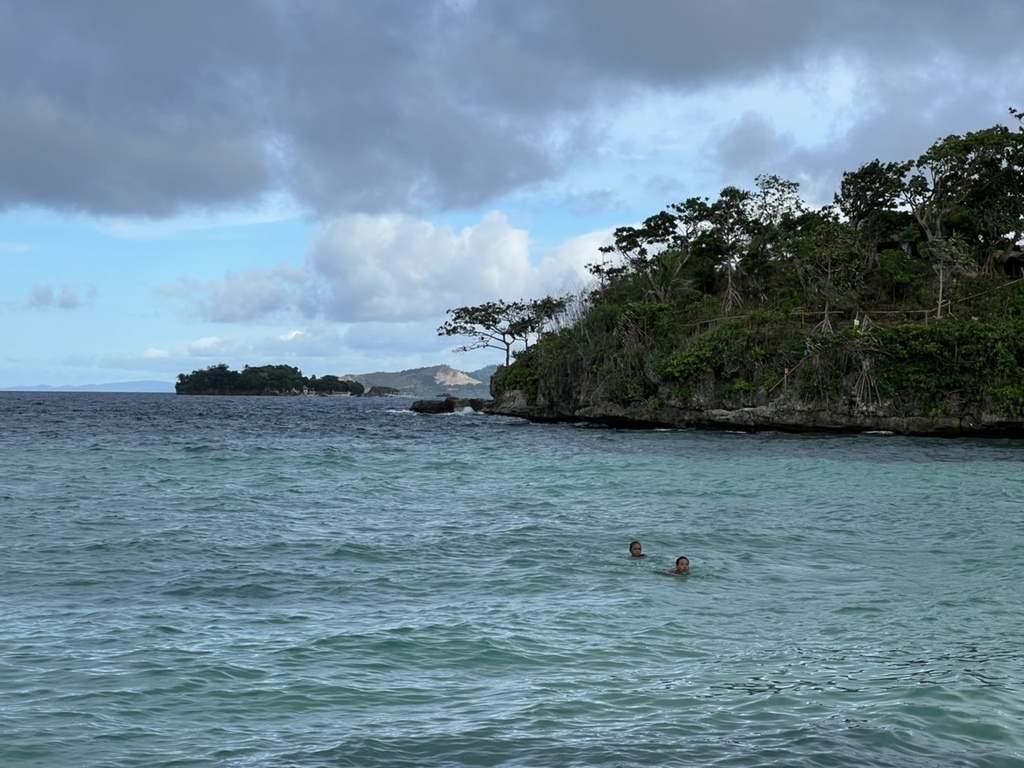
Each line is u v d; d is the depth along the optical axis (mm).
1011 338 79688
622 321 100312
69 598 18844
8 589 19531
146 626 16703
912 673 14375
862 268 98875
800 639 16422
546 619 17562
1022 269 101188
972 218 106562
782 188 118000
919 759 10859
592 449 64938
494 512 31984
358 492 37688
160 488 37812
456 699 13023
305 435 83438
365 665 14562
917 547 25672
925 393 81438
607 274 126188
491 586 20453
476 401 140500
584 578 21344
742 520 30266
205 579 20906
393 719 12180
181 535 26391
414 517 30719
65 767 10516
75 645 15359
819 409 84500
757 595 19859
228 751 11047
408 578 21188
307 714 12359
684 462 53062
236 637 16047
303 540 25953
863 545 25938
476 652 15320
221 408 182125
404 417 131125
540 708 12633
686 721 12109
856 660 15125
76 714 12188
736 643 16125
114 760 10734
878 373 83125
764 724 12000
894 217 113438
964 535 27672
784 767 10508
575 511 32250
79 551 23875
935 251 92938
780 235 113625
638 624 17312
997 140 103312
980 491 39281
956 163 104625
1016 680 14055
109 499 34062
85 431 84438
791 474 46281
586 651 15484
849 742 11336
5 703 12531
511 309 135625
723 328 92000
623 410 96375
